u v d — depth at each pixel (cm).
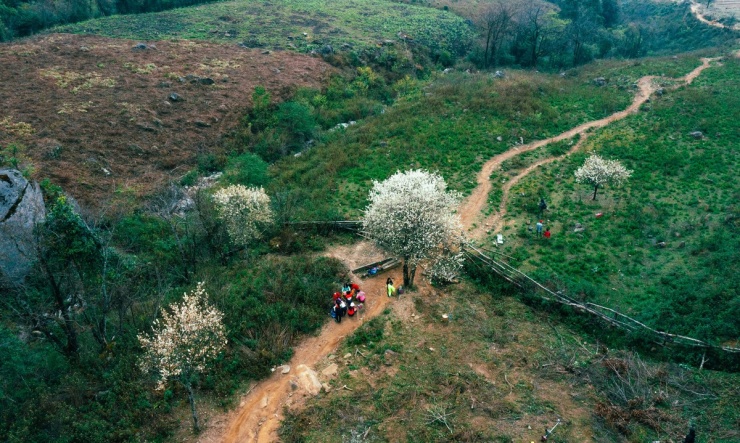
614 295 2698
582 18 9769
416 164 4309
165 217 3459
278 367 2289
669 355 2297
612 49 8444
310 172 4281
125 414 2011
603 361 2255
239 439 1956
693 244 3023
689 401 2023
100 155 4272
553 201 3666
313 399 2111
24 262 2722
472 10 10394
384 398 2094
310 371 2245
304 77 6209
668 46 9150
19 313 2455
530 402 2055
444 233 2642
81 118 4609
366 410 2042
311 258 3123
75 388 2084
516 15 10275
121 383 2138
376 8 9531
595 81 6147
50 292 2627
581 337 2470
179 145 4697
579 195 3712
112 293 2550
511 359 2305
